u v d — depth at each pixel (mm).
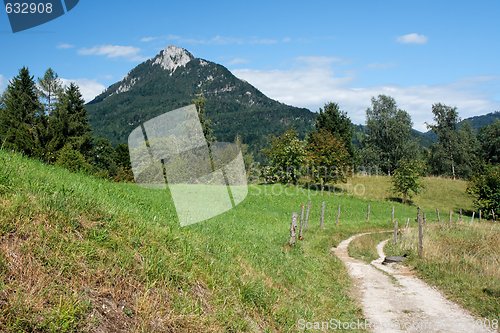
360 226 32469
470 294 11781
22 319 4141
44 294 4633
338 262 17094
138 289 5719
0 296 4332
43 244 5352
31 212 5816
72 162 22266
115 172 51625
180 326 5512
